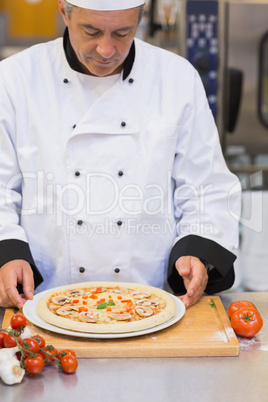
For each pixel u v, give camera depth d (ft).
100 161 6.72
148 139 6.83
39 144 6.73
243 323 5.68
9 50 17.40
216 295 6.86
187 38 11.57
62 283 6.97
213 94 11.84
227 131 12.34
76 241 6.80
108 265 6.87
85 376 5.08
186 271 6.34
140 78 6.91
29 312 5.93
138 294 6.27
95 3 5.72
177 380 5.03
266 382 5.00
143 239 6.92
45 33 18.02
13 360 4.97
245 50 12.06
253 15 11.90
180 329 5.76
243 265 11.51
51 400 4.76
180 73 7.06
